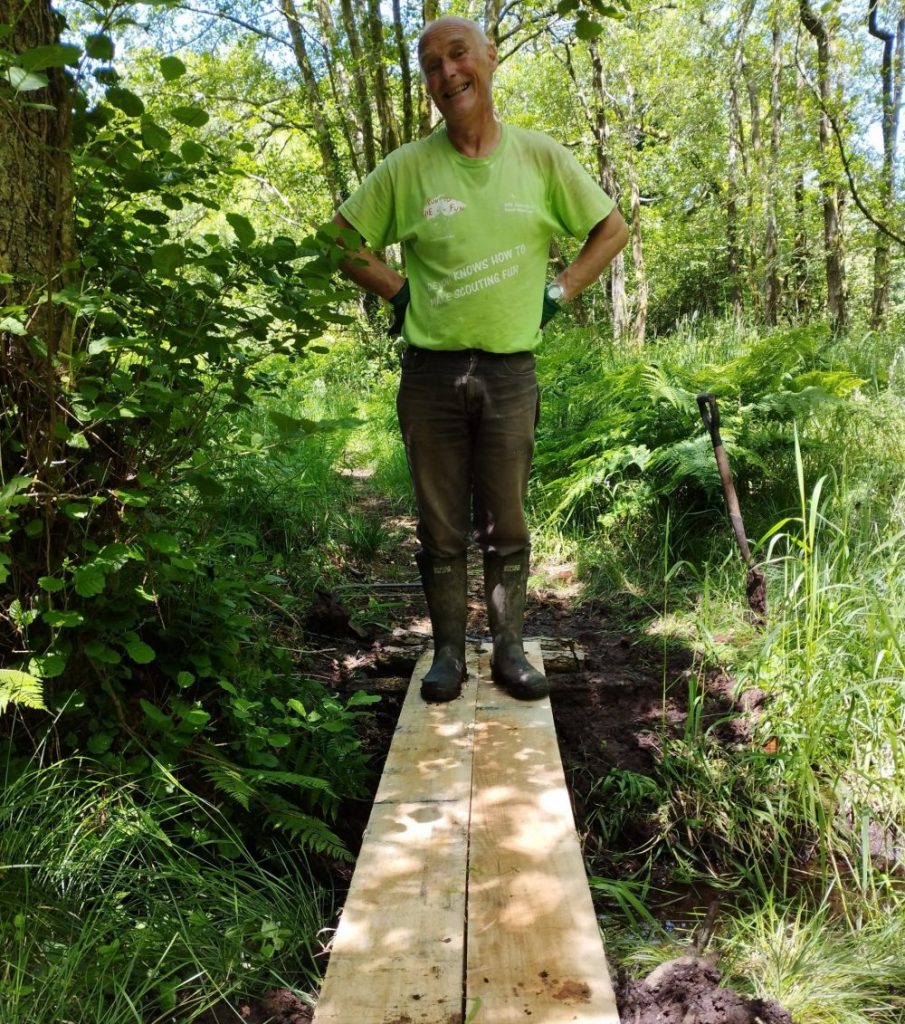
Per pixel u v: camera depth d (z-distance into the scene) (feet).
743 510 17.81
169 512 9.96
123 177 8.12
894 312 42.98
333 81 45.50
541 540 19.39
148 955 7.04
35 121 7.88
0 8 7.64
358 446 31.37
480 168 9.84
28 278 7.53
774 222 47.42
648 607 15.80
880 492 17.43
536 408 10.56
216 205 8.54
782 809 9.84
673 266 68.85
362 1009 5.91
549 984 6.11
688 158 63.62
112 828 7.79
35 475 7.89
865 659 11.03
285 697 11.10
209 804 8.34
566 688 12.44
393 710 12.36
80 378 7.81
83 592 7.61
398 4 40.06
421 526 11.06
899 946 7.80
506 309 10.02
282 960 7.55
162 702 9.35
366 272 10.34
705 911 8.90
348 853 8.67
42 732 8.36
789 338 18.86
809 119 42.34
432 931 6.66
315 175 52.54
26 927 6.80
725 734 11.44
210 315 8.65
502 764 9.20
